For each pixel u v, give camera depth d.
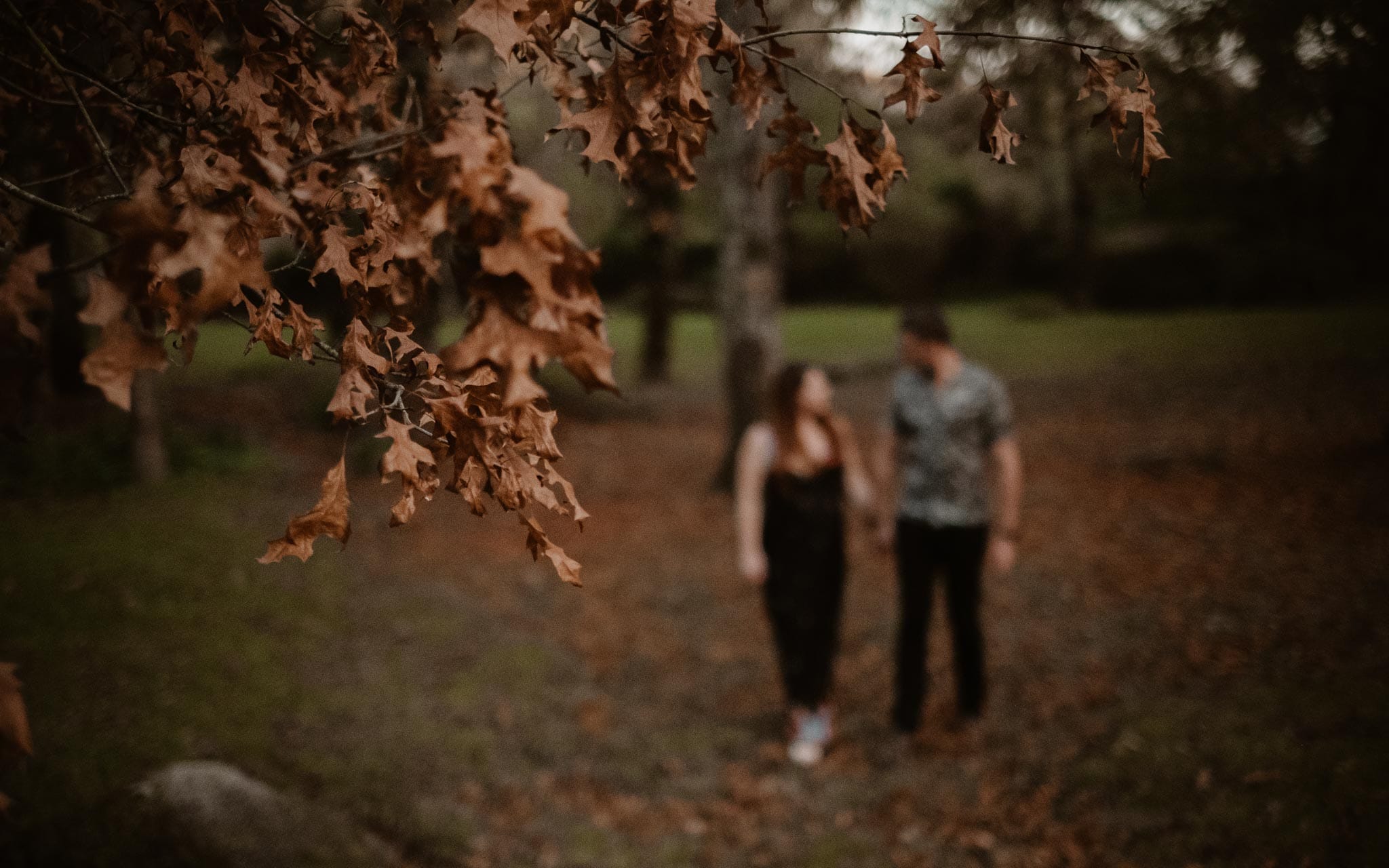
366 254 1.26
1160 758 3.64
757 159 9.27
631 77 1.27
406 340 1.23
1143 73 1.33
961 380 4.04
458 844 3.52
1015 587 6.32
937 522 4.09
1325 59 5.70
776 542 4.27
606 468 11.21
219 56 1.67
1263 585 5.56
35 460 8.08
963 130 6.43
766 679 5.28
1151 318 25.73
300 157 1.38
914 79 1.34
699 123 1.35
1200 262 28.17
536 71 1.53
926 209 31.25
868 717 4.68
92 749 3.46
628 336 27.05
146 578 5.70
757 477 4.27
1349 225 8.59
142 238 0.77
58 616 4.93
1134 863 3.06
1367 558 5.70
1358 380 13.32
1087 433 12.00
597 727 4.64
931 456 4.08
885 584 6.68
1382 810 2.91
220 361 16.73
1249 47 5.60
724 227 9.51
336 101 1.58
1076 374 17.70
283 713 4.28
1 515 7.03
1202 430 11.23
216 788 3.20
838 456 4.31
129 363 0.76
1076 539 7.29
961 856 3.40
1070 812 3.50
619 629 5.98
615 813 3.87
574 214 13.94
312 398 12.77
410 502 1.10
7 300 0.76
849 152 1.39
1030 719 4.38
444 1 1.64
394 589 6.27
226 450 9.72
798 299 35.97
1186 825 3.19
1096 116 1.35
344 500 1.10
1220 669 4.46
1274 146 6.64
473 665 5.17
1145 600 5.69
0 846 2.78
